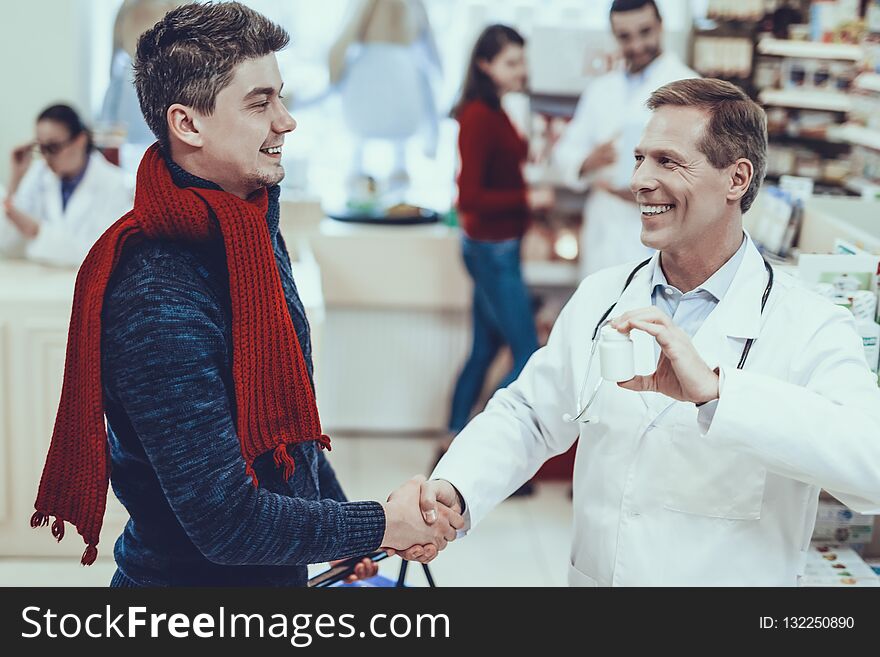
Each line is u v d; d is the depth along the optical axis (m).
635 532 2.03
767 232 3.39
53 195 4.41
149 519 1.98
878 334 2.58
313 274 4.46
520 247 4.87
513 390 2.34
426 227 5.55
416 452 5.43
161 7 5.16
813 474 1.84
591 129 4.90
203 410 1.81
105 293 1.84
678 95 1.96
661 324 1.86
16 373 4.02
